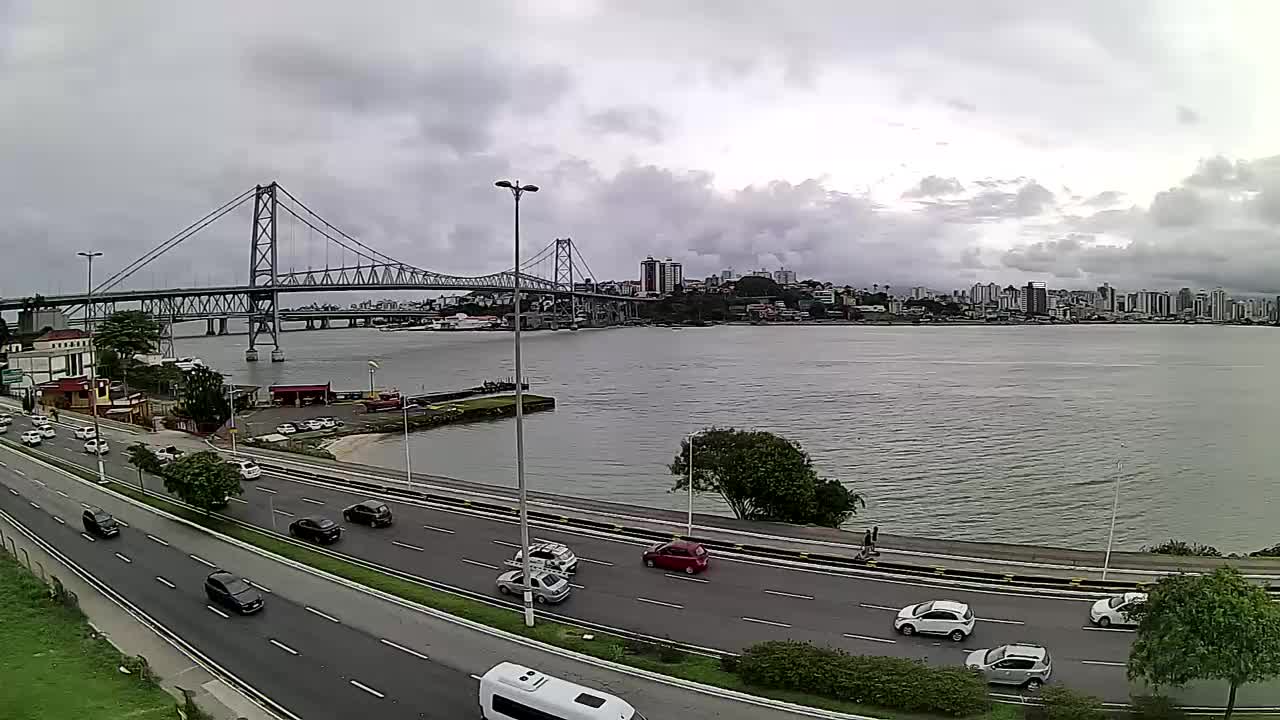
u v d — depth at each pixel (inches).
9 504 2235.5
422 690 1126.4
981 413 5226.4
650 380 7539.4
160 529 1988.2
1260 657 929.5
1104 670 1186.6
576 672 1173.1
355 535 1957.4
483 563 1737.2
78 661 1206.9
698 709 1058.7
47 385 4429.1
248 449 3201.3
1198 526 2751.0
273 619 1393.9
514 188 1393.9
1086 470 3550.7
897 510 2923.2
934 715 1029.2
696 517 2076.8
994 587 1551.4
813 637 1323.8
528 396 5964.6
